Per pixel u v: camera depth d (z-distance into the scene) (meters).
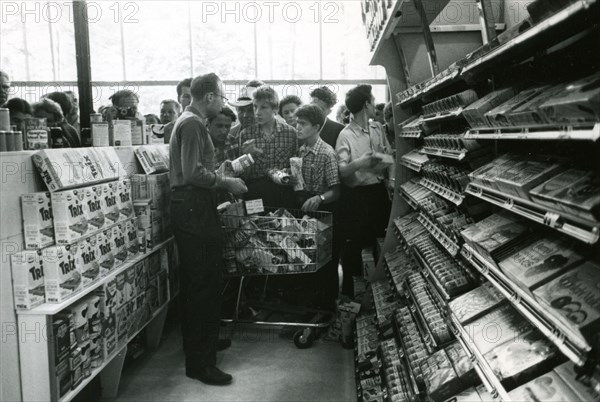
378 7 3.06
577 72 1.43
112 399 3.17
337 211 4.42
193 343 3.39
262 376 3.49
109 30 8.48
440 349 2.08
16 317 2.37
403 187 3.84
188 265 3.36
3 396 2.32
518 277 1.34
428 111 2.70
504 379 1.36
